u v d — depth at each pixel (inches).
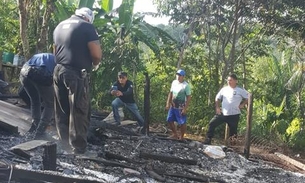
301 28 542.9
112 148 271.0
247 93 371.6
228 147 340.5
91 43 220.7
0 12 587.5
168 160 264.1
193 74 554.6
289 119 557.9
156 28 550.6
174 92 371.9
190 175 242.7
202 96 540.7
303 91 583.2
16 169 169.6
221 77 560.4
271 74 648.4
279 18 540.1
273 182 271.3
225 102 370.0
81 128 225.9
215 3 529.7
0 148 211.3
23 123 272.5
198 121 518.0
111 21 539.2
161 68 560.1
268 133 513.0
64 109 230.7
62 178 175.9
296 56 549.3
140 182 209.8
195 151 308.0
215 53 558.9
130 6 525.7
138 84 547.5
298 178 291.4
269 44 572.1
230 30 541.0
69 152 230.2
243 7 529.7
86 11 229.9
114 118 382.0
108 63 534.3
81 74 221.6
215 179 245.0
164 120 523.5
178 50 559.2
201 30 551.8
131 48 541.0
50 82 241.9
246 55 589.3
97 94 536.1
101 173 206.8
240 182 253.8
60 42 222.2
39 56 245.6
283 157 356.8
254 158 337.7
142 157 261.0
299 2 522.0
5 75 466.6
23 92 285.4
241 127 504.1
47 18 495.8
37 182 172.4
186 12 539.8
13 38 574.9
